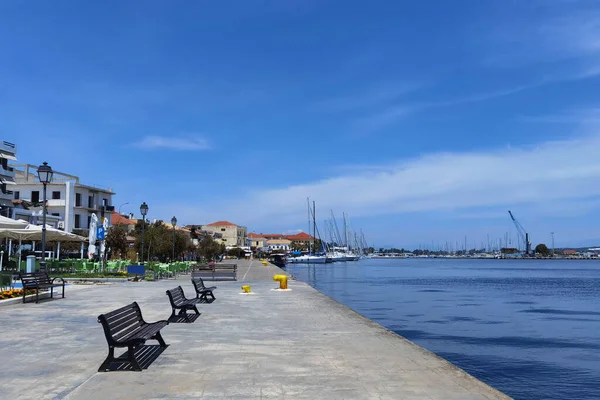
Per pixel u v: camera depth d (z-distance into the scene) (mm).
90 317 15266
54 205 78250
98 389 7309
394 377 8109
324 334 12461
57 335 12039
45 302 19875
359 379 7973
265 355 9828
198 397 6918
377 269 135875
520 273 116062
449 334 24359
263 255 164125
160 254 60875
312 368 8734
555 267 169625
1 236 29453
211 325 14000
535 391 14484
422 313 33312
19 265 33031
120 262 39969
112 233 53531
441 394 7121
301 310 17766
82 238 33000
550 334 24688
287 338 11852
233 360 9352
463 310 35625
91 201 85500
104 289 27281
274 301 21062
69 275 34594
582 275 106125
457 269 144000
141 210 41875
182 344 10992
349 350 10391
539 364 17859
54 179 82500
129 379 7902
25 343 11008
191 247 78125
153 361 9234
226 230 195500
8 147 63500
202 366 8844
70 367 8773
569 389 14664
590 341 22672
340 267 143750
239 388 7391
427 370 8609
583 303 42531
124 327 9266
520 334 24562
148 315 16094
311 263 155875
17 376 8148
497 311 35438
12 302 18844
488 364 17828
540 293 54469
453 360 18484
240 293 25094
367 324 14258
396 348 10633
